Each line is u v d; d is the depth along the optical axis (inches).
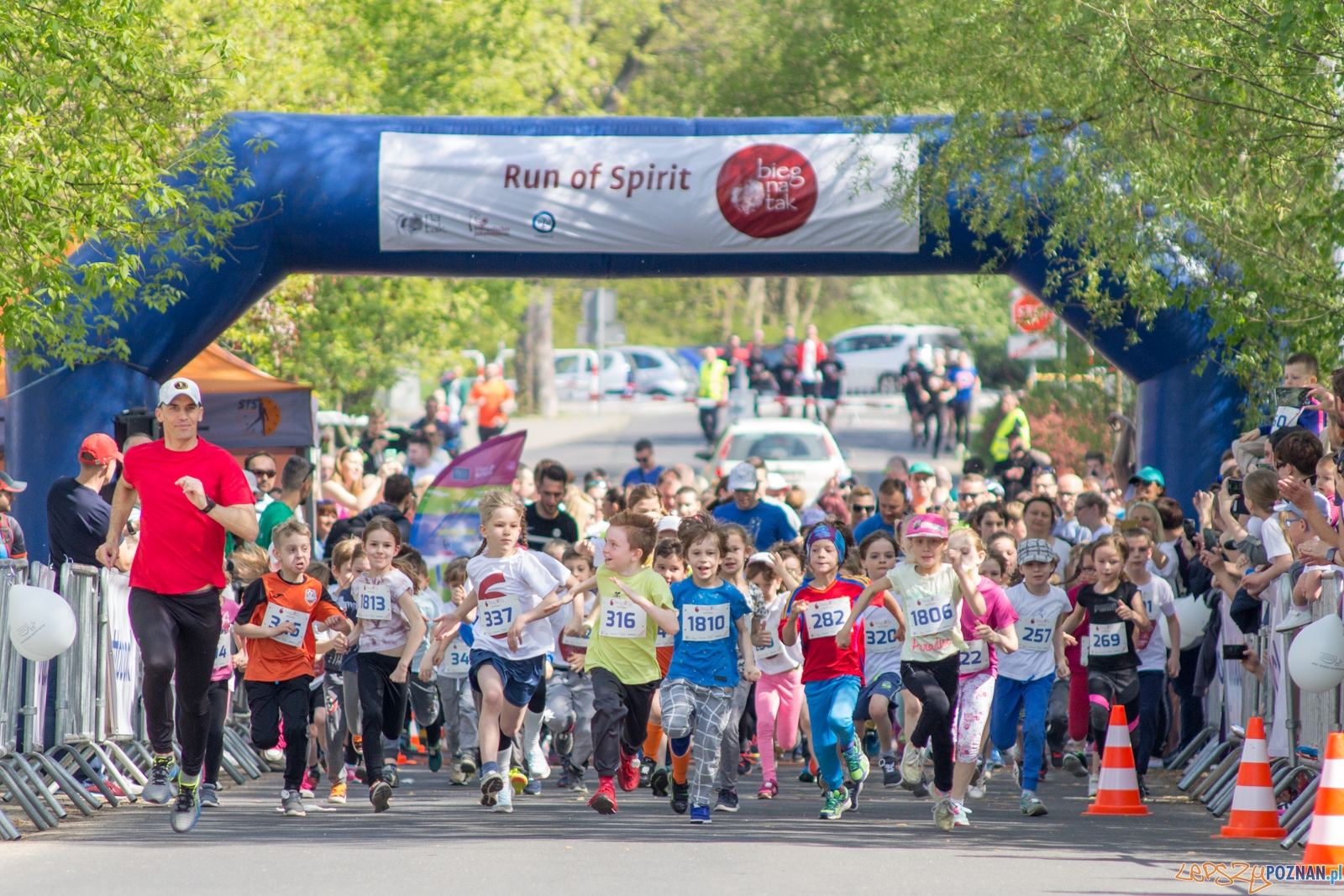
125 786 1433.3
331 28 3437.5
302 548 1347.2
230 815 1363.2
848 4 3206.2
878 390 6181.1
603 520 2255.2
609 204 2134.6
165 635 1180.5
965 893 956.0
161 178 1964.8
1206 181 1873.8
